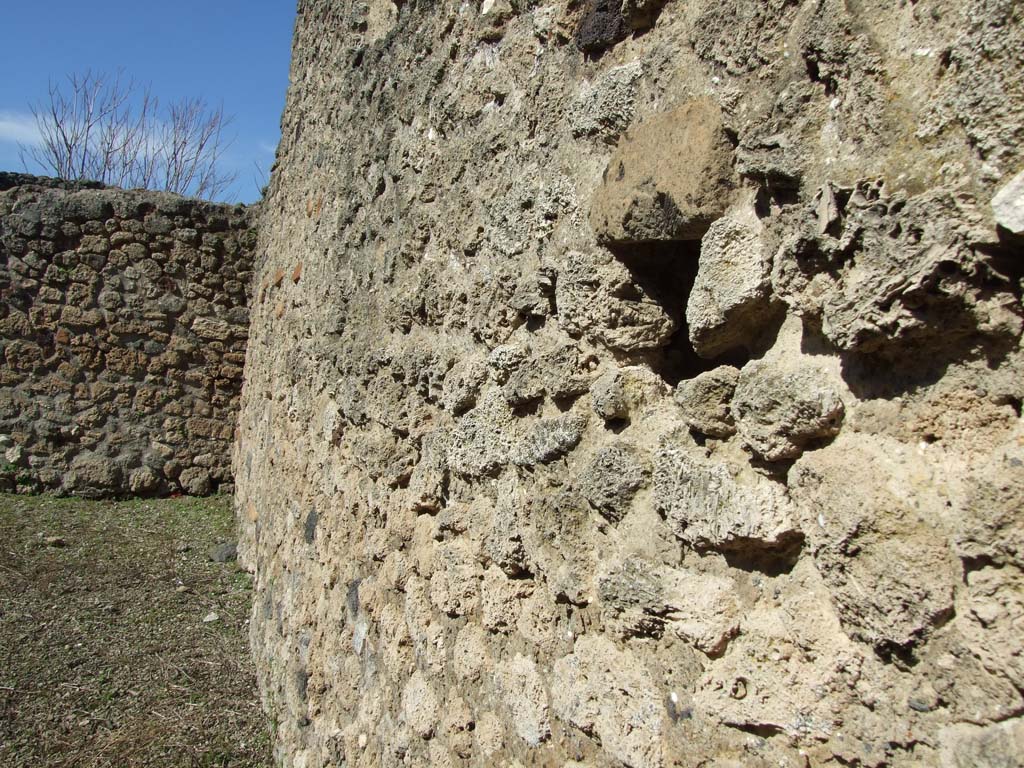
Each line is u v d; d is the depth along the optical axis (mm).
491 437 1831
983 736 809
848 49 979
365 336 2791
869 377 980
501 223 1857
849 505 936
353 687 2691
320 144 3818
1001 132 813
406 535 2332
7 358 7055
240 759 3486
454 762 1943
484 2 1984
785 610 1056
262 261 6355
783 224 1093
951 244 851
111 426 7309
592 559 1473
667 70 1345
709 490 1170
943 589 850
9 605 4848
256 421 5816
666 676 1253
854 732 944
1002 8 805
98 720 3730
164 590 5293
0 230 7020
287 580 3783
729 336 1226
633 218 1355
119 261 7289
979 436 867
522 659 1694
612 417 1435
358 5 3102
